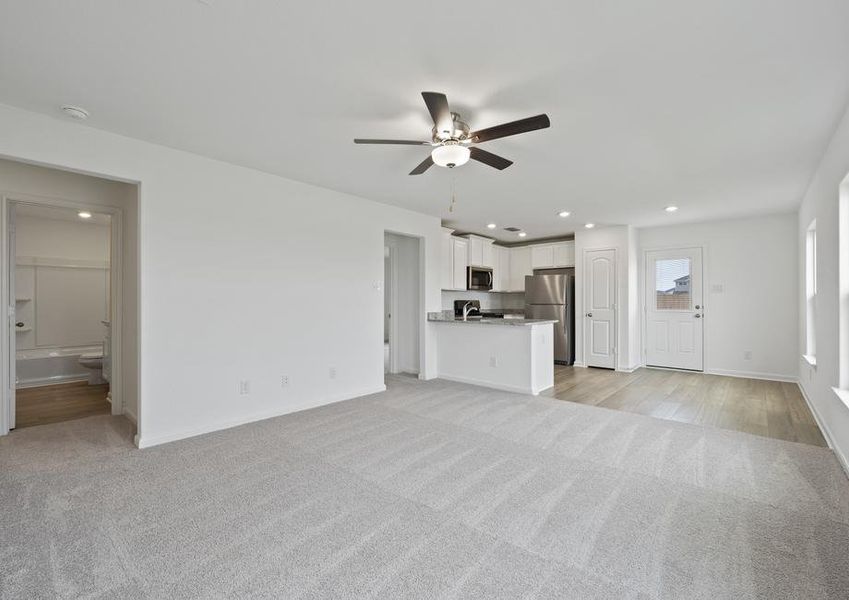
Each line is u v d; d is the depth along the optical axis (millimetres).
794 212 5160
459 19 1631
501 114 2453
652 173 3580
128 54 1880
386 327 8875
